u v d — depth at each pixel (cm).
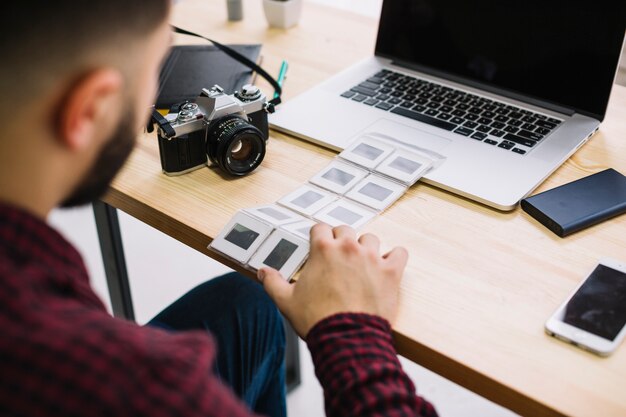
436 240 78
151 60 49
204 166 90
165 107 100
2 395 39
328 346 62
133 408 39
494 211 83
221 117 86
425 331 66
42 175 45
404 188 85
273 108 91
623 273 72
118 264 129
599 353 63
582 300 69
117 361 39
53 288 44
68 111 43
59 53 42
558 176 88
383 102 102
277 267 73
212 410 41
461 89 104
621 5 90
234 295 97
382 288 68
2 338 39
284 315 69
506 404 62
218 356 92
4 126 42
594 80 95
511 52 100
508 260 75
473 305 69
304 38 126
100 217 122
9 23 40
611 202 82
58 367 39
